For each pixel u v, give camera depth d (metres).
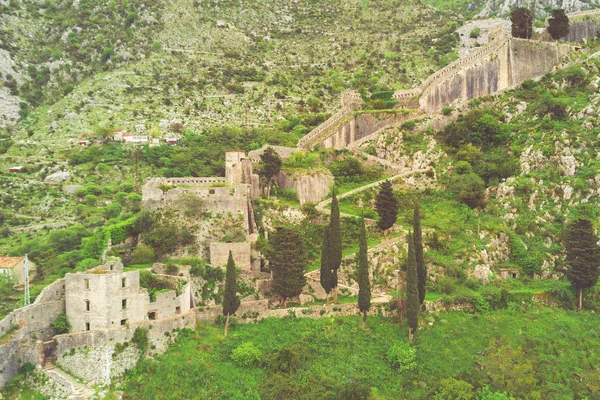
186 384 99.88
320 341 113.88
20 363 99.62
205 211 134.50
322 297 128.75
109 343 100.62
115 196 199.62
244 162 149.00
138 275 106.19
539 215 150.38
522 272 141.62
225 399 98.88
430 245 142.38
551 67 195.88
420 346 115.19
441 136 176.38
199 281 121.06
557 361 117.81
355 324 118.94
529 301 132.38
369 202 157.75
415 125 179.62
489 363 112.00
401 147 175.12
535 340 121.69
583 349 121.69
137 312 105.50
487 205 155.38
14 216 190.88
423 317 122.69
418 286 121.94
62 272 131.50
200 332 110.19
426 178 165.75
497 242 145.12
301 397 100.44
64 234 161.00
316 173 158.50
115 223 146.62
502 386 108.00
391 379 108.44
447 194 160.75
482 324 123.94
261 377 103.69
